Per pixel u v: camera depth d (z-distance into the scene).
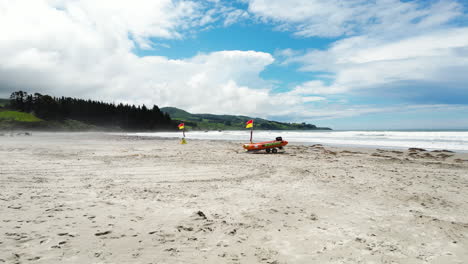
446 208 6.70
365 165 14.16
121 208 5.89
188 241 4.32
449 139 35.78
